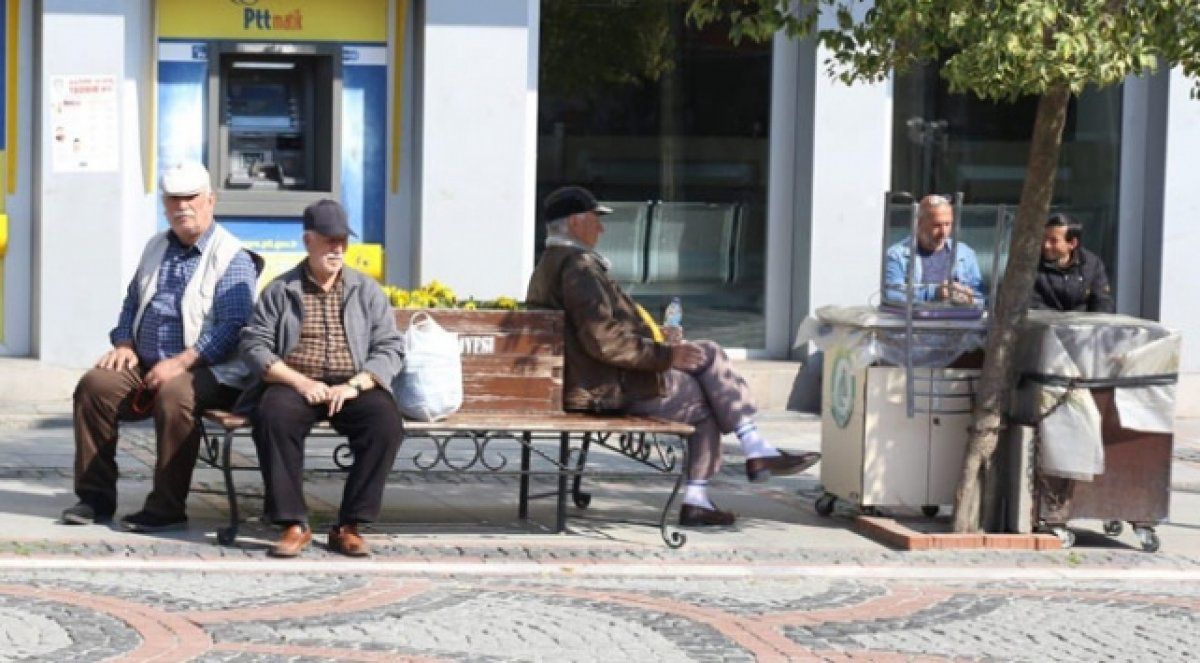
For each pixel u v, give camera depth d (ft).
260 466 37.78
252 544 38.24
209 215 39.96
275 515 37.01
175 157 56.90
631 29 60.59
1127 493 40.96
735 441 55.98
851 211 60.44
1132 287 63.93
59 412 54.29
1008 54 36.17
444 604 33.78
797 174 61.77
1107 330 40.14
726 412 41.68
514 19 57.41
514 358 40.11
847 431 42.32
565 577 36.81
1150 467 40.91
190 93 56.85
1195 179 62.34
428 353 38.50
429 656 30.12
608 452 52.95
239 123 57.26
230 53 56.80
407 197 58.44
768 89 61.67
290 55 57.21
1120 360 40.24
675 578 37.11
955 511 41.01
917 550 40.01
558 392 40.34
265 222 57.41
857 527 42.32
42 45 55.36
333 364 37.86
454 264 57.62
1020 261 40.42
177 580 35.04
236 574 35.65
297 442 37.27
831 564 38.78
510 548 38.73
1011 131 62.90
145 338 39.73
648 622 33.01
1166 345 40.24
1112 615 34.96
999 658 31.50
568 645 31.24
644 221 61.36
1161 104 62.64
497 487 46.55
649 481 48.21
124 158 56.29
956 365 41.68
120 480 45.34
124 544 37.58
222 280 39.55
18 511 40.81
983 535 40.45
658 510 44.11
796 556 39.29
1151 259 63.36
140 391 39.63
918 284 44.06
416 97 58.13
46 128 55.36
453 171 57.41
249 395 38.45
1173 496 48.65
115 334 40.22
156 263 39.93
